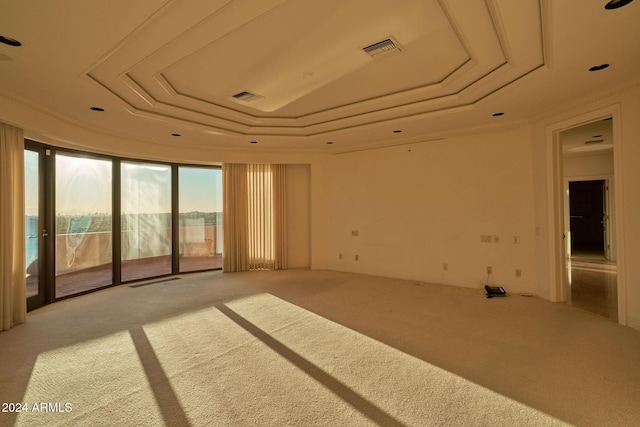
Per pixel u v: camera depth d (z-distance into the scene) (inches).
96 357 111.3
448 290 198.5
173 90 145.8
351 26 98.8
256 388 91.4
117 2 77.9
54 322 147.3
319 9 89.7
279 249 273.9
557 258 170.9
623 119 133.1
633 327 131.7
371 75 134.3
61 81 121.4
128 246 238.2
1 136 136.7
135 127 184.4
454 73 131.1
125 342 123.9
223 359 109.0
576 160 303.9
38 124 148.3
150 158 233.3
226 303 174.2
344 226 260.4
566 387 89.9
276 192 273.3
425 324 140.1
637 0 79.4
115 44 97.4
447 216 213.6
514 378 95.0
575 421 76.0
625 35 95.2
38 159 174.1
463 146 207.3
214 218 289.9
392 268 237.5
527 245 186.4
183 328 138.1
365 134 213.5
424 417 78.2
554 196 169.9
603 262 293.0
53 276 180.4
